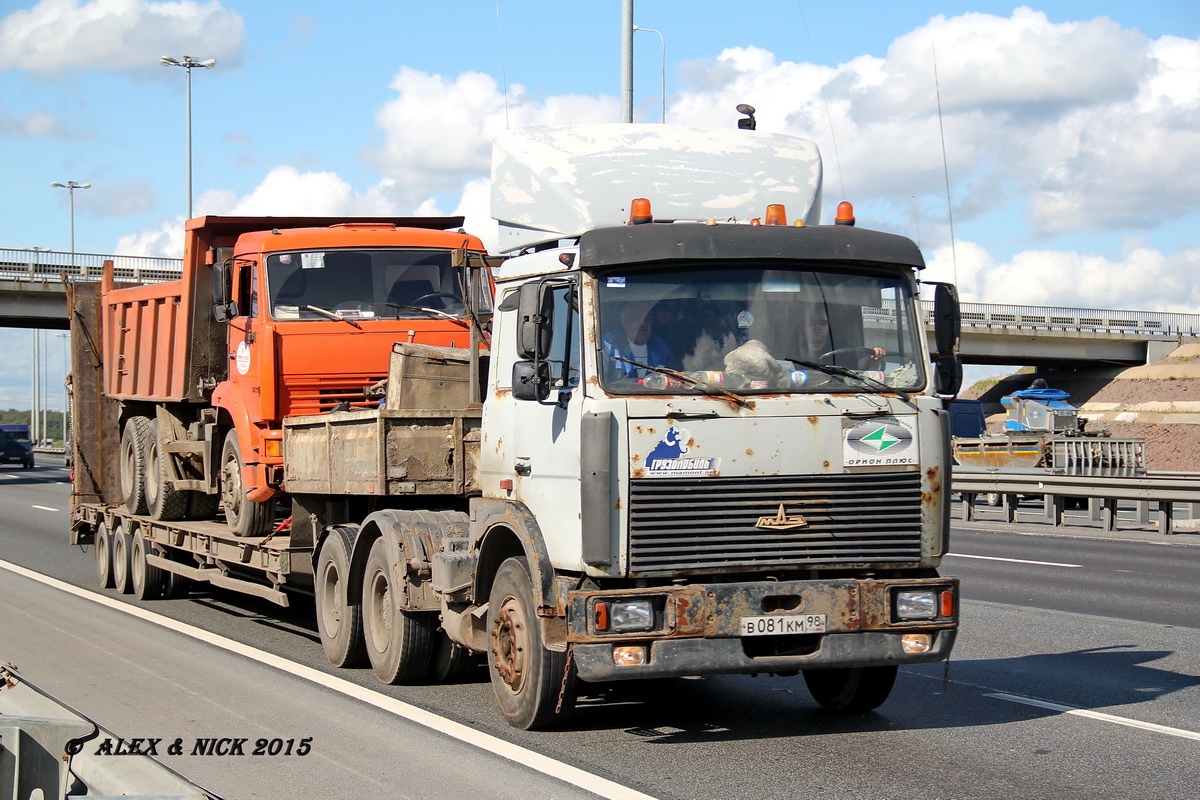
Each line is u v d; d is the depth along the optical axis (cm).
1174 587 1814
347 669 1223
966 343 7306
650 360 855
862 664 857
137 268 3762
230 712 1008
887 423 873
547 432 901
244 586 1469
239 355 1474
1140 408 6956
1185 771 817
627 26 2197
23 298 5531
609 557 824
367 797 764
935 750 877
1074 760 848
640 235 866
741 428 848
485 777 802
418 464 1124
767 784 784
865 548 864
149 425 1895
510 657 940
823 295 892
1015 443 3822
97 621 1564
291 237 1430
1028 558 2211
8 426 8075
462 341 1455
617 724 962
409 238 1467
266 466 1407
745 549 845
